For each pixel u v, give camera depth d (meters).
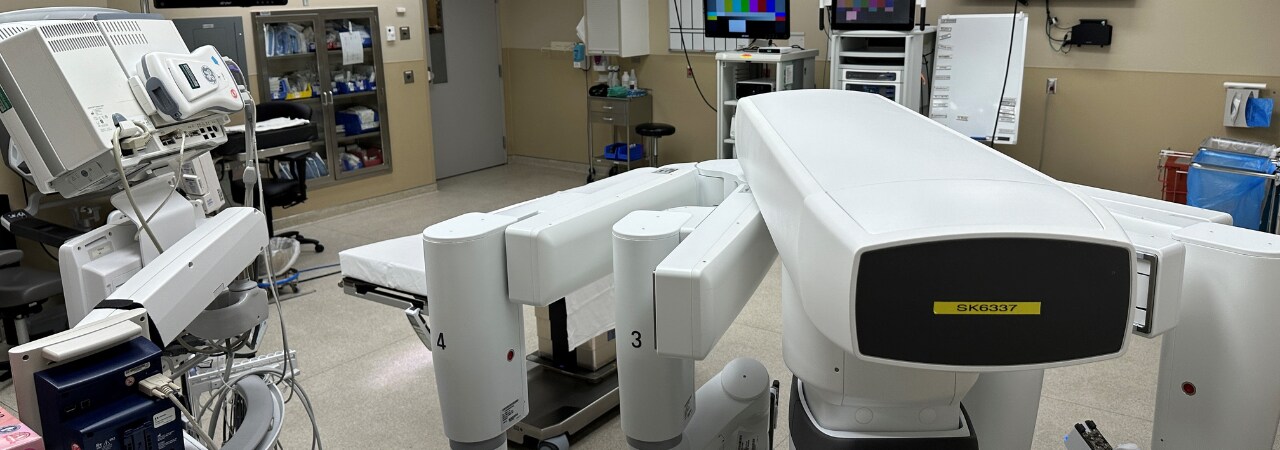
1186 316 1.40
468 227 1.57
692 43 6.78
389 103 6.59
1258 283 1.31
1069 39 5.27
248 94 2.21
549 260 1.54
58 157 1.90
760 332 4.04
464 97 7.66
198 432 1.49
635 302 1.50
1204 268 1.36
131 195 1.91
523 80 7.92
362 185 6.54
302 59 6.10
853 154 1.21
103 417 1.21
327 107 6.12
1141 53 5.07
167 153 2.05
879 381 1.25
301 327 4.18
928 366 0.93
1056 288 0.90
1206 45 4.86
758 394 2.11
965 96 5.25
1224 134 4.92
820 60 6.20
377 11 6.35
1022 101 5.57
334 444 3.08
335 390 3.51
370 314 4.36
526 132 8.04
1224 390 1.39
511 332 1.65
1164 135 5.11
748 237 1.40
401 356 3.84
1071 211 0.96
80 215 4.12
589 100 7.09
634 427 1.61
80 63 1.88
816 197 1.04
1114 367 3.58
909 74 5.20
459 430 1.66
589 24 6.95
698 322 1.24
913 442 1.30
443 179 7.57
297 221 6.14
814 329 1.27
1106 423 3.12
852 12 5.26
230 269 1.80
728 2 5.80
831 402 1.31
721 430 2.02
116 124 1.91
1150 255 1.08
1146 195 5.25
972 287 0.90
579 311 3.21
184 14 5.25
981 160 1.19
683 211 1.60
